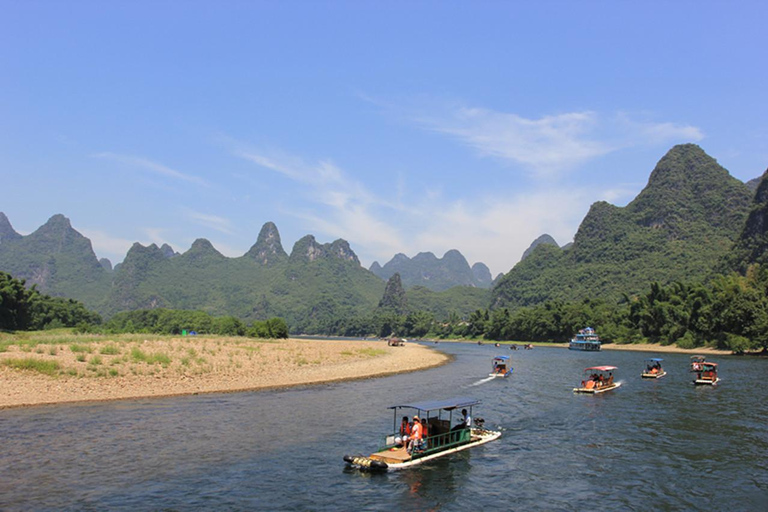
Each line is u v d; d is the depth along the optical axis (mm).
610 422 36125
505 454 28047
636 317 163750
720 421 36531
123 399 39188
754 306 114812
